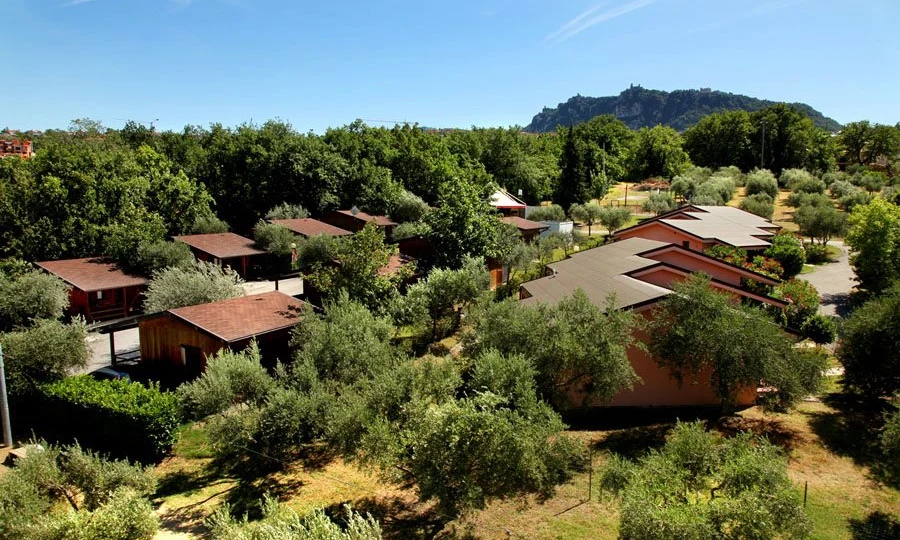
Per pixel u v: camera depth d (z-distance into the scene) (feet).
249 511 43.78
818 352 56.18
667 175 318.04
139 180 145.79
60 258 126.52
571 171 238.48
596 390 51.98
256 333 70.64
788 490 29.96
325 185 203.92
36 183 129.49
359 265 89.20
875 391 57.77
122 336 99.81
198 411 47.65
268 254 153.79
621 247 95.14
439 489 34.73
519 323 53.98
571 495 43.47
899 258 102.47
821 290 116.06
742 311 53.31
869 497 42.75
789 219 196.95
